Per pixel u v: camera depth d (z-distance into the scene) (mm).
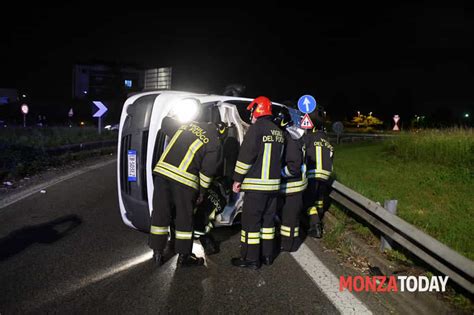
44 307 3637
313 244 5570
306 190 5949
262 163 4578
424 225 6004
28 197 7723
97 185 9109
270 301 3863
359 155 17453
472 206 7250
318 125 7066
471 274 3230
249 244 4617
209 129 4480
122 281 4207
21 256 4805
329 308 3756
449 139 13477
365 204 5266
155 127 4918
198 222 4898
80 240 5406
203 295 3949
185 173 4391
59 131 21062
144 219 5035
